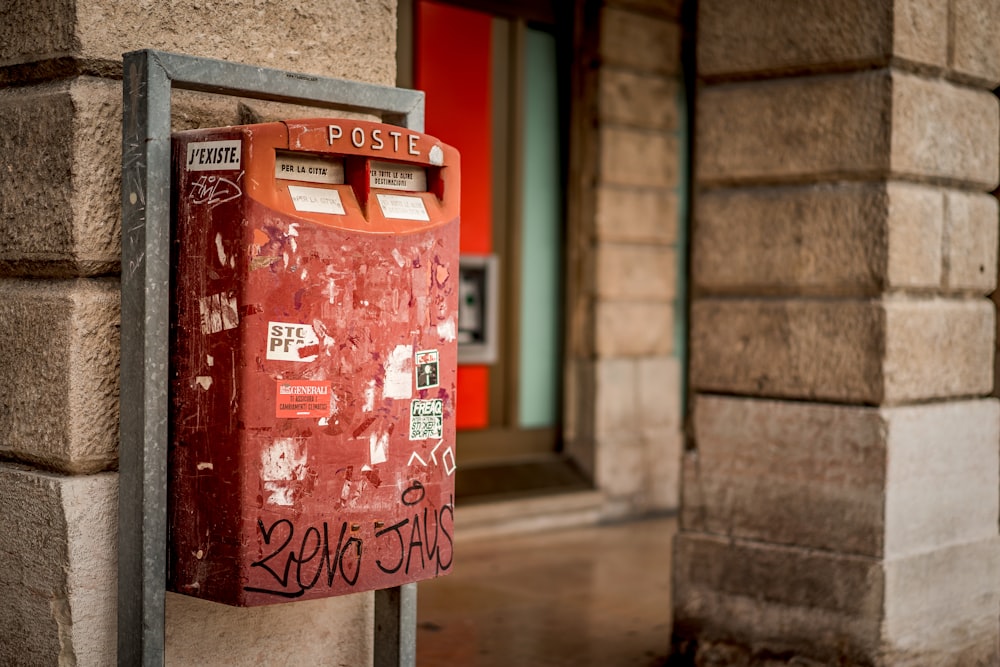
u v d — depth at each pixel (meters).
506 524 7.81
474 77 7.88
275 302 2.69
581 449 8.41
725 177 5.01
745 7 4.91
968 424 4.90
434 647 5.25
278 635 3.20
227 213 2.68
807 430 4.73
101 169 2.87
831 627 4.64
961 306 4.92
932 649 4.71
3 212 3.02
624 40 8.30
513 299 8.20
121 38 2.89
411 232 2.90
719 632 4.96
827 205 4.71
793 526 4.78
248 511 2.67
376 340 2.85
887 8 4.53
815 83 4.75
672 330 8.83
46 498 2.87
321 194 2.79
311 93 2.99
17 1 2.97
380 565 2.88
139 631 2.77
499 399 8.21
